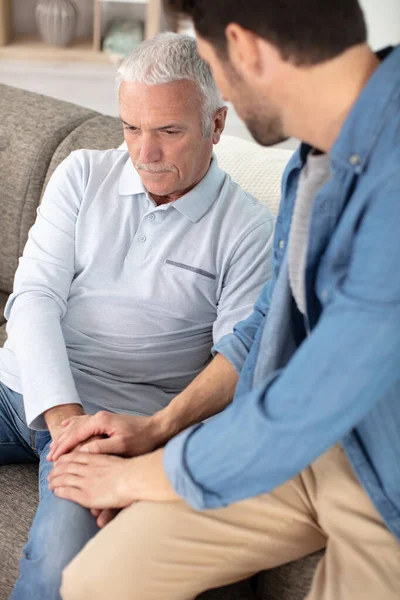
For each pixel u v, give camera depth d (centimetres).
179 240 150
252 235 150
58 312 149
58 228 154
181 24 99
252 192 169
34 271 152
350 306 88
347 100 94
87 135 184
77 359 150
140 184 152
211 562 110
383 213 87
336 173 96
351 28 90
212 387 136
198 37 97
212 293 151
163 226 151
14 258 193
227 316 148
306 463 96
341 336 89
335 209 98
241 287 148
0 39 438
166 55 135
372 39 404
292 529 113
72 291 154
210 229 150
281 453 95
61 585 111
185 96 137
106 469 118
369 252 87
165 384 154
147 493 112
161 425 130
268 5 88
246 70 94
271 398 95
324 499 111
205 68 139
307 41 90
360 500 108
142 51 137
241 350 135
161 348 151
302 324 120
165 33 141
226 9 91
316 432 93
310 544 115
